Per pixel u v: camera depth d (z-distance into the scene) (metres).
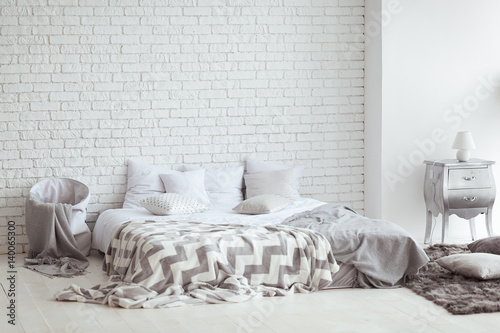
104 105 6.94
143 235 5.13
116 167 7.00
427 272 5.48
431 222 7.13
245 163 7.31
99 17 6.88
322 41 7.39
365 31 7.45
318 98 7.42
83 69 6.88
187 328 4.15
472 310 4.43
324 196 7.49
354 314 4.46
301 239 5.12
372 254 5.20
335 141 7.49
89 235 6.61
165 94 7.07
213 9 7.12
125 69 6.96
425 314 4.44
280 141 7.36
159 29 7.02
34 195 6.55
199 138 7.18
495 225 7.45
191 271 4.85
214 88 7.18
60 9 6.80
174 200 6.39
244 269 4.97
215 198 6.97
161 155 7.10
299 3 7.31
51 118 6.85
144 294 4.67
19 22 6.73
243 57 7.22
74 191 6.83
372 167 7.38
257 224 5.84
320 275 5.07
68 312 4.52
